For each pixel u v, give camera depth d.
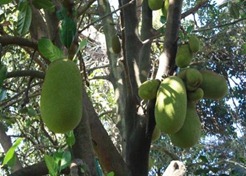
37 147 4.43
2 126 4.51
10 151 2.07
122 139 3.25
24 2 2.23
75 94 2.02
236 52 7.01
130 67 3.14
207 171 4.23
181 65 2.76
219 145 6.54
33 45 2.35
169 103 2.56
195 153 5.98
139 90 2.73
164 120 2.55
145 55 3.40
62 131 2.01
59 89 2.01
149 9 3.65
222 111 7.20
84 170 2.22
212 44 6.58
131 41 3.23
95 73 6.08
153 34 3.60
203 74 2.81
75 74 2.06
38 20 2.72
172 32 2.77
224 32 6.56
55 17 2.45
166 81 2.64
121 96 3.69
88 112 2.75
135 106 2.96
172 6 2.76
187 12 3.54
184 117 2.58
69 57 2.27
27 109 3.65
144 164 2.92
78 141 2.37
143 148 2.89
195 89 2.72
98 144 2.78
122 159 2.84
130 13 3.26
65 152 2.08
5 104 4.07
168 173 2.92
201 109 7.10
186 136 2.65
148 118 2.80
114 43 3.39
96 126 2.77
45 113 2.00
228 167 4.42
